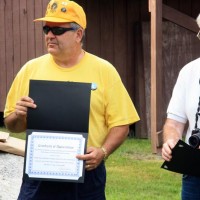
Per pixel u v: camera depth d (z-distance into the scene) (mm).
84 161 4246
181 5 13148
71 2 4422
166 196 7832
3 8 13875
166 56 12883
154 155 10688
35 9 13422
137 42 13188
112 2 13383
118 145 4523
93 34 13367
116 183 8555
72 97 4297
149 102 12906
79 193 4434
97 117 4488
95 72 4508
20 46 13742
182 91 4598
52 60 4559
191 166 4293
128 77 13398
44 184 4418
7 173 6785
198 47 12781
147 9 13203
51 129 4297
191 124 4500
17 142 7434
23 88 4602
